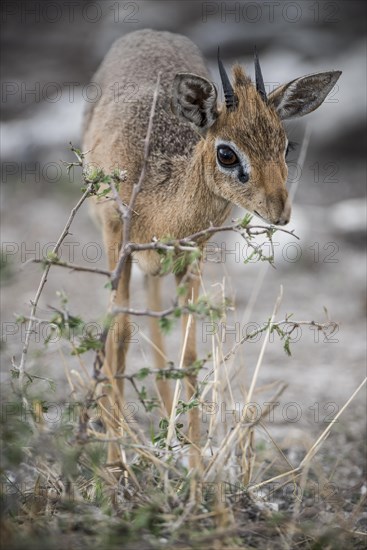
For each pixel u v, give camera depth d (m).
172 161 9.89
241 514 7.23
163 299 16.45
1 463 6.68
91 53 31.05
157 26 29.59
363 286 17.64
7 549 6.02
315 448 8.45
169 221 9.52
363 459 10.34
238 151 8.88
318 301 16.91
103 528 6.66
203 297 6.45
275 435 10.90
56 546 6.25
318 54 27.14
